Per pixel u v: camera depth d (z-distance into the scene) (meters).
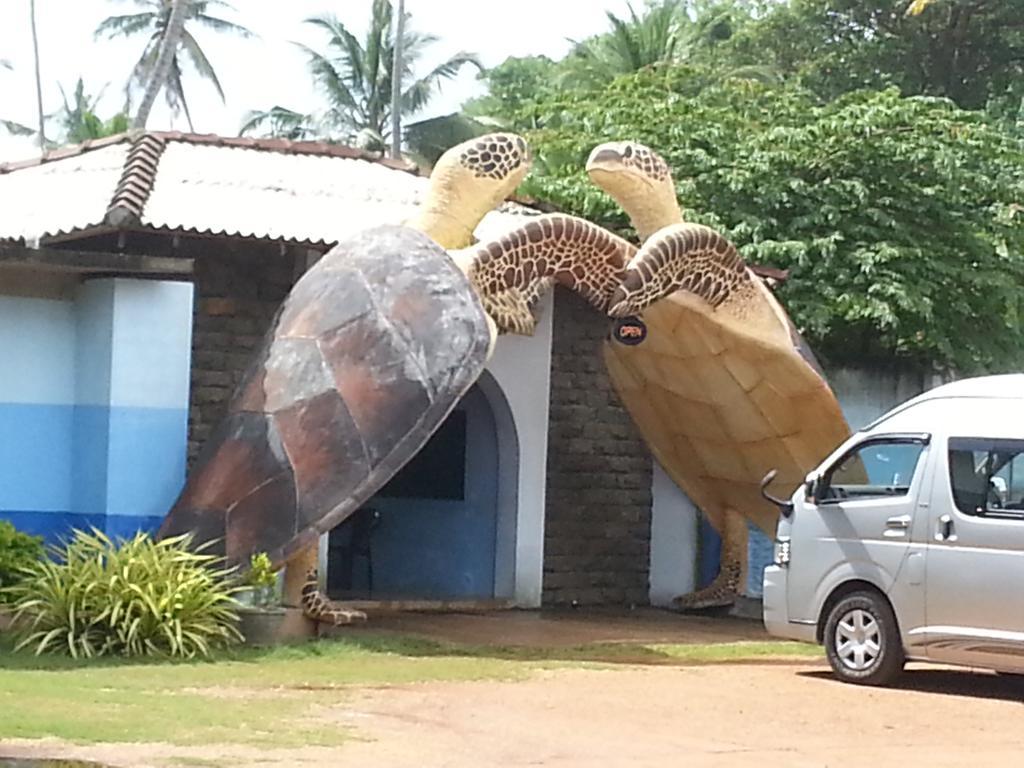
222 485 14.13
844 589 13.14
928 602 12.50
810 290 22.61
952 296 23.52
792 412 17.83
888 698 12.24
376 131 45.44
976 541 12.28
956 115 24.30
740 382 17.66
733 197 23.59
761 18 38.22
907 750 9.97
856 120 23.36
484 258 14.96
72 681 11.41
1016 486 12.23
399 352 14.16
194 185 17.48
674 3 40.06
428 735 9.78
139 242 16.75
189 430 16.77
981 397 12.67
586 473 19.92
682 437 19.12
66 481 15.56
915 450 14.90
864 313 21.97
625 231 22.81
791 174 23.67
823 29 37.19
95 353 15.37
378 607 17.84
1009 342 24.28
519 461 18.81
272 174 18.34
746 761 9.28
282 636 13.91
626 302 15.57
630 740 9.88
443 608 18.20
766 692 12.37
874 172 23.75
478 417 19.39
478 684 12.26
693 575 20.45
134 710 10.14
